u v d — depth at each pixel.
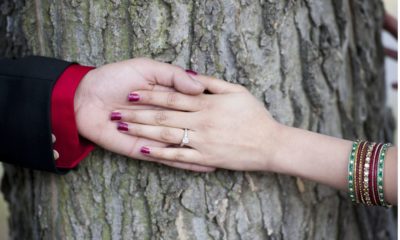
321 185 0.87
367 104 0.97
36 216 0.89
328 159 0.77
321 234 0.89
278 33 0.81
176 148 0.78
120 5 0.78
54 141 0.77
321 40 0.84
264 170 0.79
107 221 0.84
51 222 0.87
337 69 0.87
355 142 0.77
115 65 0.76
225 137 0.77
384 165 0.75
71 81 0.76
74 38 0.80
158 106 0.78
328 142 0.77
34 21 0.83
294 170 0.78
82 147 0.80
